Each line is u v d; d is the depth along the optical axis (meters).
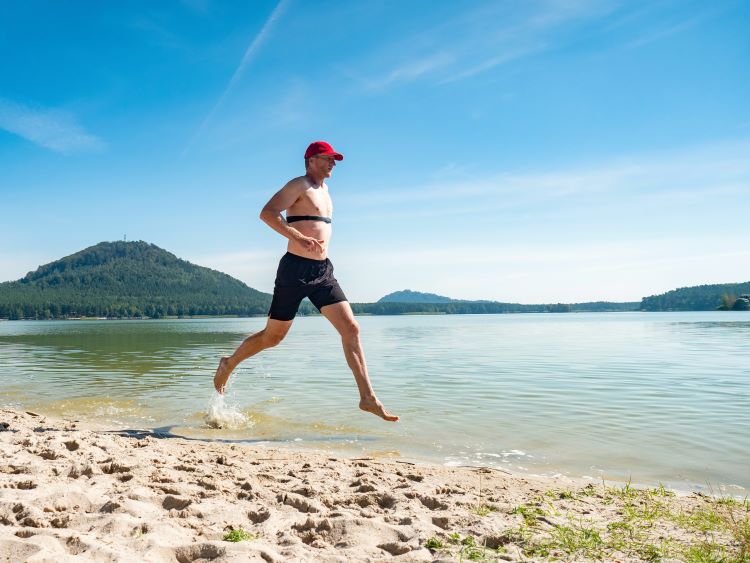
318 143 5.05
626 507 3.38
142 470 3.86
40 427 5.64
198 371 11.30
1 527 2.58
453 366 12.27
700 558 2.45
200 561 2.35
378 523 2.86
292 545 2.52
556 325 48.75
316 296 5.01
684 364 12.55
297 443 5.43
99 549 2.30
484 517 3.07
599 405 7.30
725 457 4.85
